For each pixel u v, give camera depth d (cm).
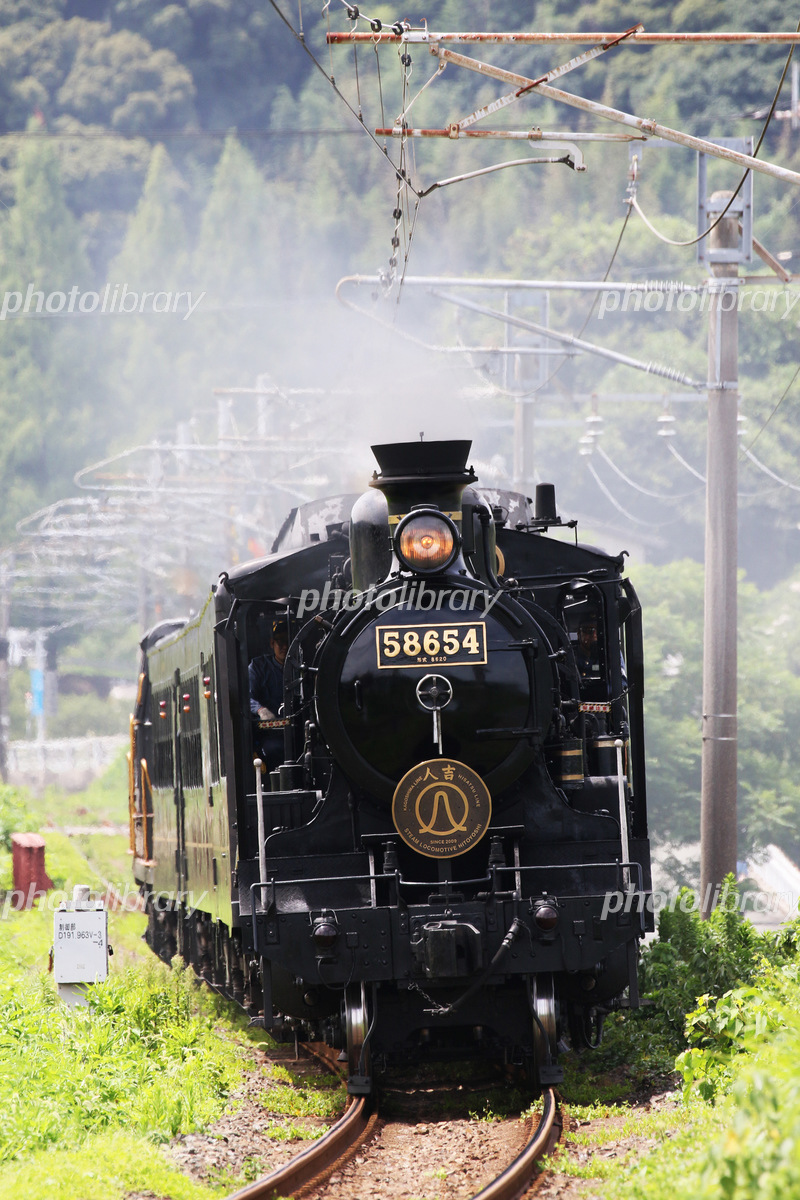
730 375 5712
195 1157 3066
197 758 4881
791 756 13800
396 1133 3388
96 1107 3322
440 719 3719
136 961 6631
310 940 3672
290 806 3866
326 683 3769
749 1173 2067
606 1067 4069
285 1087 3847
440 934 3556
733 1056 3116
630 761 4197
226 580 4066
